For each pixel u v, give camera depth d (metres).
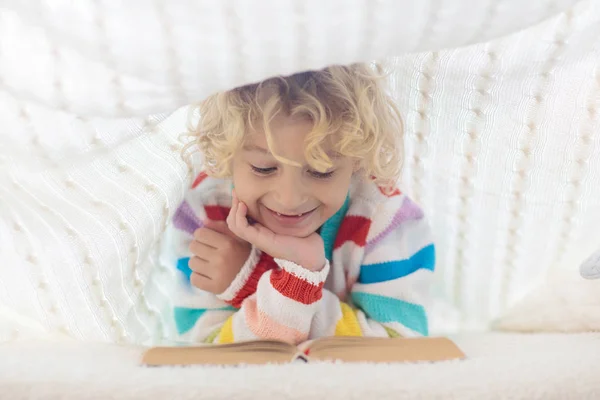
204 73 0.42
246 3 0.39
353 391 0.47
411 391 0.47
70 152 0.53
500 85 0.64
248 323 0.71
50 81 0.43
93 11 0.40
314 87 0.61
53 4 0.40
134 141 0.66
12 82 0.43
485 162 0.72
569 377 0.49
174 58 0.41
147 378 0.48
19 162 0.54
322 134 0.59
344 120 0.62
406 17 0.40
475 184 0.75
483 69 0.63
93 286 0.67
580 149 0.67
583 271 0.64
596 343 0.58
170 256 0.82
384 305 0.77
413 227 0.80
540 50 0.60
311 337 0.73
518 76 0.63
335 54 0.41
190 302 0.79
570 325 0.69
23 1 0.40
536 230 0.74
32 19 0.41
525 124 0.67
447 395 0.47
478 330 0.83
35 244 0.64
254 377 0.48
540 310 0.72
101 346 0.59
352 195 0.80
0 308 0.66
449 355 0.56
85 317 0.68
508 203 0.74
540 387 0.48
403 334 0.75
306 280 0.69
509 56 0.62
